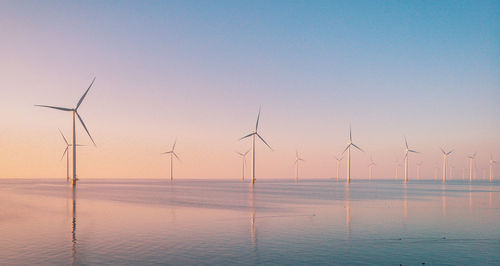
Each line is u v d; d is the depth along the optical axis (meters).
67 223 38.19
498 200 77.62
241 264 22.52
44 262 22.53
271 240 29.75
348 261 23.45
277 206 59.69
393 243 28.98
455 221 41.53
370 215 47.06
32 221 39.59
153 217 43.66
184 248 26.56
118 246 26.97
